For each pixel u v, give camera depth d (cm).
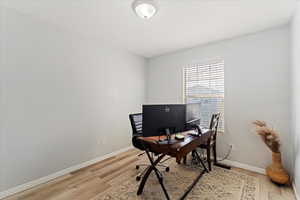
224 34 252
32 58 203
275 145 204
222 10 184
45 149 214
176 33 250
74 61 250
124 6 180
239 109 258
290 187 196
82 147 260
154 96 392
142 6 165
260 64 240
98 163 276
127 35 261
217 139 282
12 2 172
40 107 210
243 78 255
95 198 177
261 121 237
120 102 332
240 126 257
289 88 215
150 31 245
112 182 211
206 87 307
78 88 255
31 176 200
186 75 340
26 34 197
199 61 313
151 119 168
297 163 177
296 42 178
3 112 180
